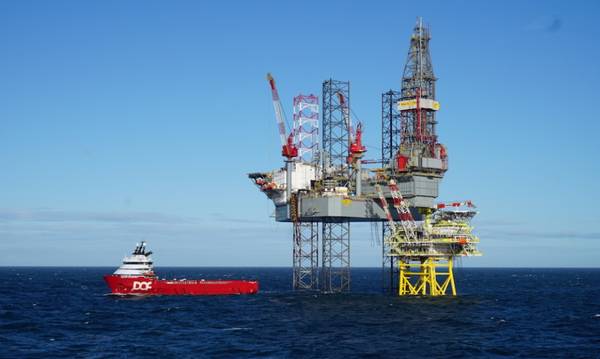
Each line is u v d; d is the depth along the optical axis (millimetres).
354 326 104062
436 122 149500
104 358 77938
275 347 84750
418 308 128500
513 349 85000
